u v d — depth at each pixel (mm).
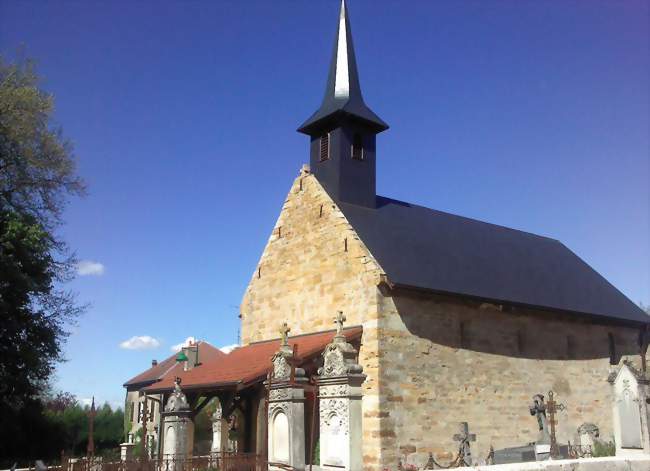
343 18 24047
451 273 19609
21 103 24266
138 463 14750
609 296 25219
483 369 19438
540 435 18891
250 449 19875
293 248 21469
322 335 18891
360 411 10867
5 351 22156
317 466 15859
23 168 24609
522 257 24609
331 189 21312
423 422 17547
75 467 15086
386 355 17250
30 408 25766
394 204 23281
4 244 21641
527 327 21172
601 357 23453
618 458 9523
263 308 22344
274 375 12273
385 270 17734
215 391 19188
